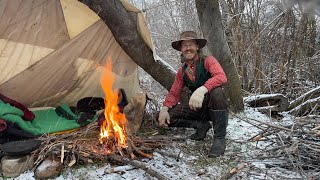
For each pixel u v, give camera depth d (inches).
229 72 164.9
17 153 106.6
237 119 164.7
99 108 157.3
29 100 155.9
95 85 166.6
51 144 114.3
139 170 107.9
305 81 224.2
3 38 137.9
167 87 171.3
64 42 149.0
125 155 114.0
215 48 159.0
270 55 232.8
